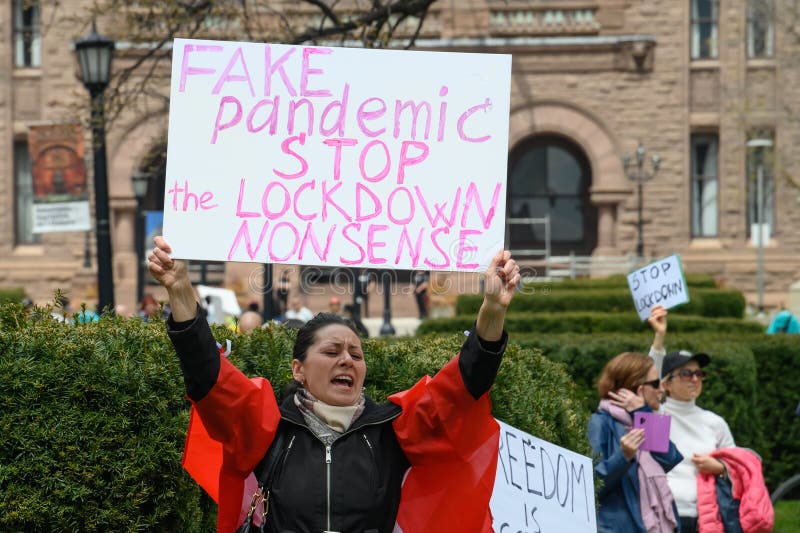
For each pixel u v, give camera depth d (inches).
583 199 1547.7
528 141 1546.5
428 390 165.5
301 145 188.9
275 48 190.1
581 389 462.3
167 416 201.9
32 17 1521.9
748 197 1499.8
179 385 204.8
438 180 188.4
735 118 1491.1
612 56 1493.6
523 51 1494.8
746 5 1493.6
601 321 733.9
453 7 1493.6
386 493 165.6
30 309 235.6
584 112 1494.8
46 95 1504.7
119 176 1437.0
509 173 1546.5
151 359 203.2
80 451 193.8
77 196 672.4
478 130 189.5
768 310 1478.8
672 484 305.0
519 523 222.1
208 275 1386.6
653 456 288.4
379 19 522.3
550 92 1498.5
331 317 172.9
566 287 1079.6
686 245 1493.6
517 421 236.8
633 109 1494.8
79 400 195.8
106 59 579.2
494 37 1496.1
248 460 165.9
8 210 1518.2
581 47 1491.1
